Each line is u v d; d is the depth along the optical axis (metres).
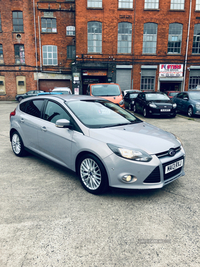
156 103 11.15
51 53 25.78
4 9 24.45
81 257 2.06
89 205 2.95
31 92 23.55
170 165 3.11
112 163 2.92
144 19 22.62
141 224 2.55
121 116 4.11
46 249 2.15
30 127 4.32
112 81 23.55
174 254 2.11
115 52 23.08
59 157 3.73
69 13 25.08
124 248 2.18
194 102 11.61
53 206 2.91
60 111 3.83
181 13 22.69
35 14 24.80
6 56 25.38
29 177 3.85
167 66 23.58
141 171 2.89
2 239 2.29
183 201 3.07
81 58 23.03
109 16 22.36
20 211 2.79
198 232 2.43
